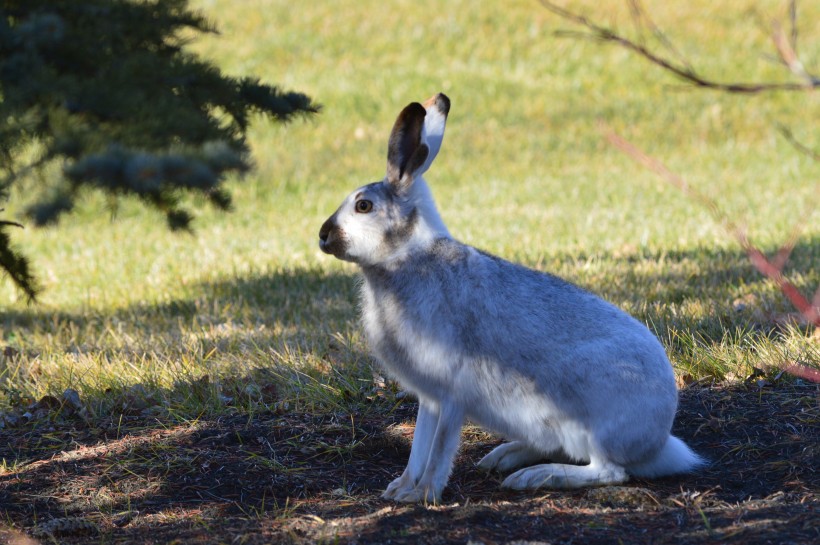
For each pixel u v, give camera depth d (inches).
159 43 545.0
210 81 518.6
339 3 1453.0
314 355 412.8
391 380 382.0
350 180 1011.9
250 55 1307.8
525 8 1421.0
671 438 297.6
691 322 431.5
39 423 356.8
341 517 269.7
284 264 673.6
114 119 458.9
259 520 268.8
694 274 549.0
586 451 284.2
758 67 1246.9
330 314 511.8
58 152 430.3
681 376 374.0
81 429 350.9
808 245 628.4
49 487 298.2
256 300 559.2
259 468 309.1
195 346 442.3
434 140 284.8
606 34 237.9
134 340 472.1
